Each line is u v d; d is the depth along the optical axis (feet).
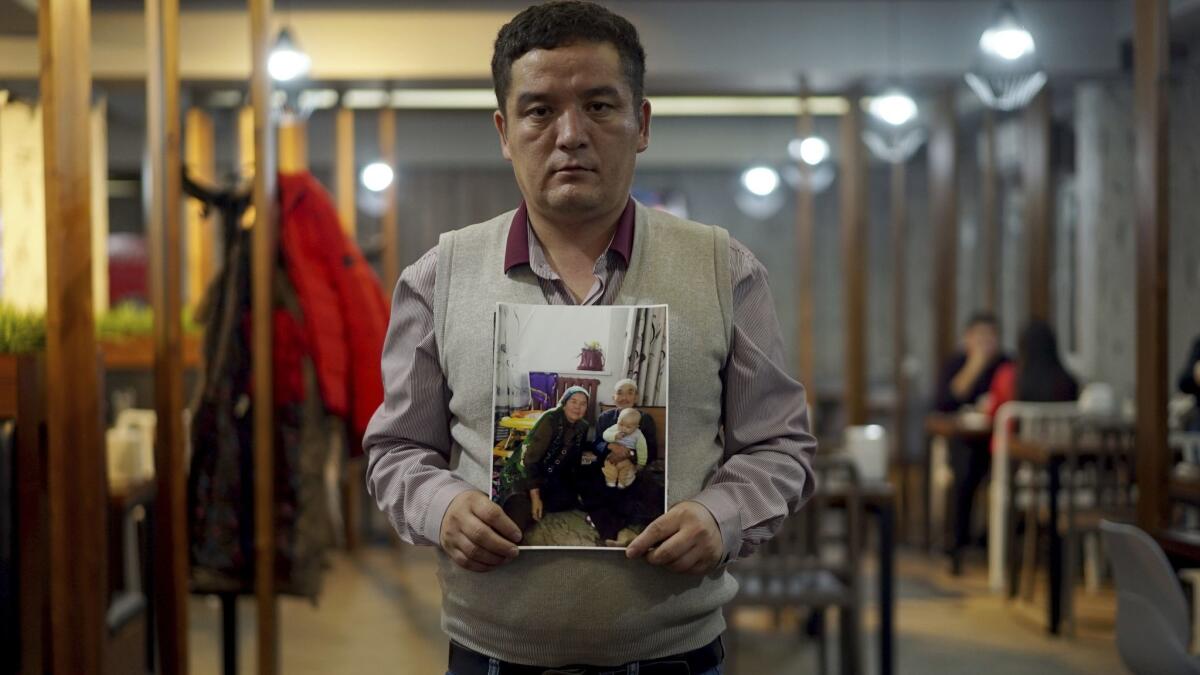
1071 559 14.69
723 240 4.43
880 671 12.12
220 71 20.51
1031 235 22.18
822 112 24.85
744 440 4.46
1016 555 16.71
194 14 20.44
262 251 10.05
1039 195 22.12
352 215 22.49
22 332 9.40
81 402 8.58
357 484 20.99
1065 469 17.26
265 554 10.00
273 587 10.07
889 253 34.30
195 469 10.31
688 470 4.23
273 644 10.04
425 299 4.55
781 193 34.60
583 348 4.13
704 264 4.35
